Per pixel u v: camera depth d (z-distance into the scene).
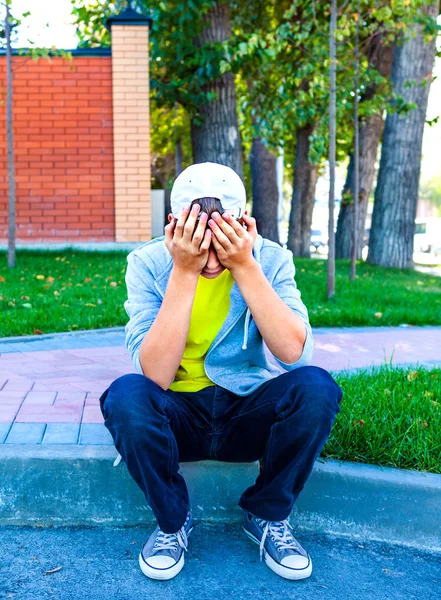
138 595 2.05
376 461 2.62
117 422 2.02
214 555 2.32
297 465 2.11
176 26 10.95
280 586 2.14
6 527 2.48
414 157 12.00
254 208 16.62
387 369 3.87
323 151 8.74
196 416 2.29
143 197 10.45
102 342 4.84
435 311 6.79
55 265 8.78
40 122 10.28
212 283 2.26
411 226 12.21
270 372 2.45
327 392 2.04
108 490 2.52
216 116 11.04
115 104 10.23
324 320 6.04
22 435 2.69
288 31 7.91
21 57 10.06
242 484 2.55
